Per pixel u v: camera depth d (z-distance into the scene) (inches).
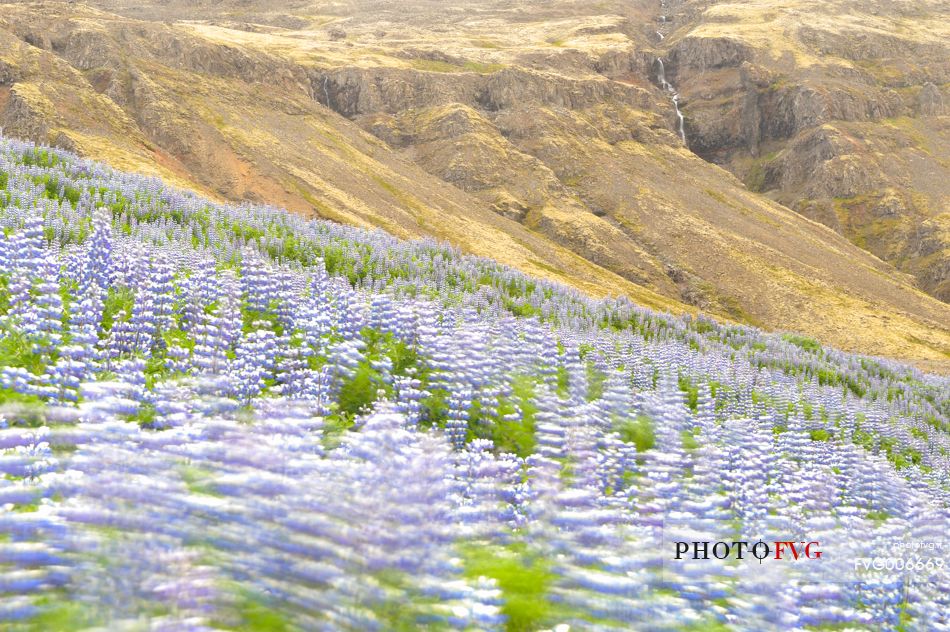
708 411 1331.2
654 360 1739.7
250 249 1280.8
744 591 409.1
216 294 1159.0
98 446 396.5
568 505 479.8
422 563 333.7
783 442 1164.5
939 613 484.4
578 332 1930.4
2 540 288.2
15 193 1644.9
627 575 388.2
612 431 919.7
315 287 1346.0
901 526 619.2
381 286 1884.8
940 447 1867.6
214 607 274.1
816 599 462.6
